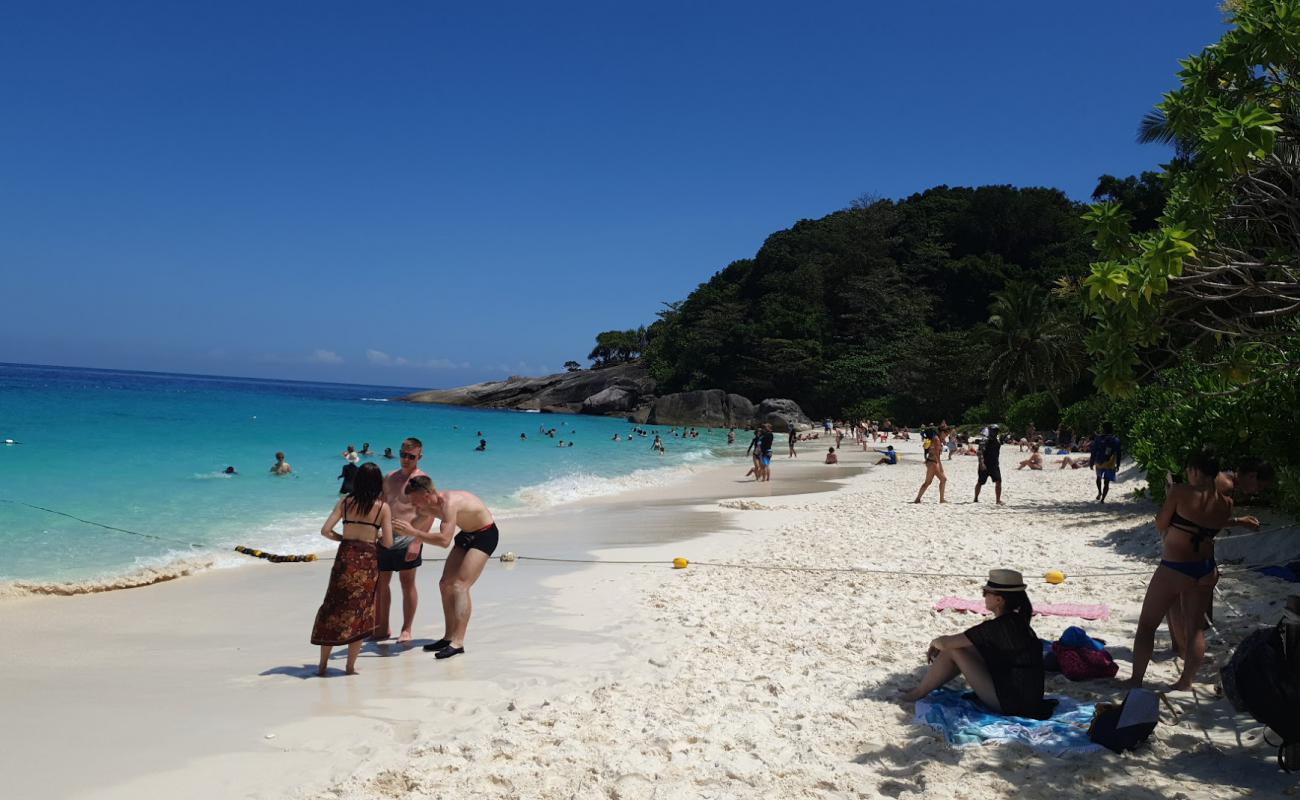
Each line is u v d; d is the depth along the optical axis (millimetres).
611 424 84188
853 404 84562
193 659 6809
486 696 5848
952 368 71875
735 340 94312
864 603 8688
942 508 17656
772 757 4605
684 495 22031
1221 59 5504
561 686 6082
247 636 7656
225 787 4262
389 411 84125
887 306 92250
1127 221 5645
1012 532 13680
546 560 11758
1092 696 5402
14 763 4488
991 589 5156
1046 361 54750
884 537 13578
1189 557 5262
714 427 84750
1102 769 4211
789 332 92688
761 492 22938
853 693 5707
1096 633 7078
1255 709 4078
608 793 4148
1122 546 11617
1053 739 4555
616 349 145625
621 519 16547
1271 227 6586
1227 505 5289
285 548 12477
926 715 5031
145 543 12328
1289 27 5184
